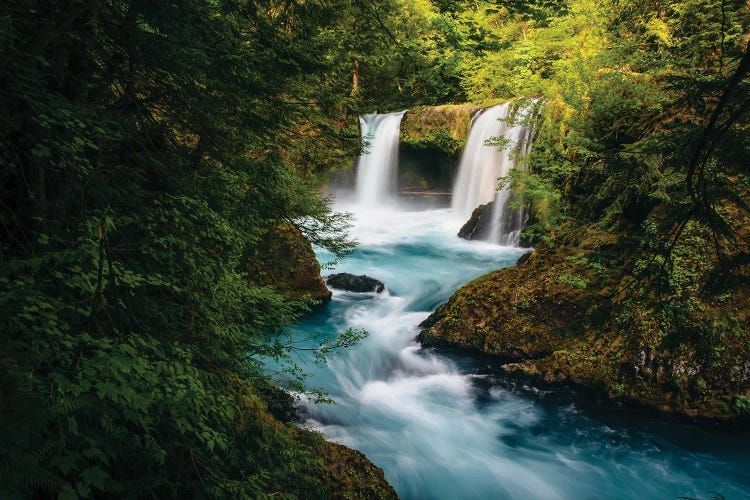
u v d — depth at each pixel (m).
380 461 6.36
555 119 11.54
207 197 4.89
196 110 4.80
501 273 9.57
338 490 4.65
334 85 5.75
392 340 9.41
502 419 7.24
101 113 3.92
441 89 20.50
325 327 9.90
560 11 5.80
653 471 6.21
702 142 2.16
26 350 2.41
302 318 10.29
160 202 4.08
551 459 6.49
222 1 4.62
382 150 19.30
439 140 17.84
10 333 2.39
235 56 4.47
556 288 8.59
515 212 14.46
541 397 7.57
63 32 3.34
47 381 2.27
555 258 9.38
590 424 7.03
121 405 2.54
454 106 18.03
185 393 2.73
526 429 7.03
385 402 7.62
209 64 4.47
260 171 5.37
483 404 7.55
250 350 4.89
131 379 2.53
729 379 6.83
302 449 4.61
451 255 14.37
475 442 6.81
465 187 17.64
